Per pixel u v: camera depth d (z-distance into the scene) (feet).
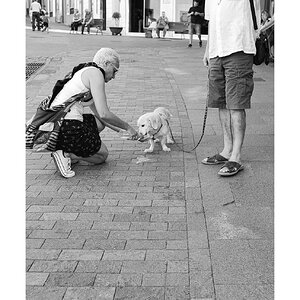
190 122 24.44
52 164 18.75
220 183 16.57
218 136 22.02
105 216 14.29
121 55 54.60
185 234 13.17
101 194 15.87
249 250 12.27
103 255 12.12
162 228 13.51
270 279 11.02
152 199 15.44
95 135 17.71
